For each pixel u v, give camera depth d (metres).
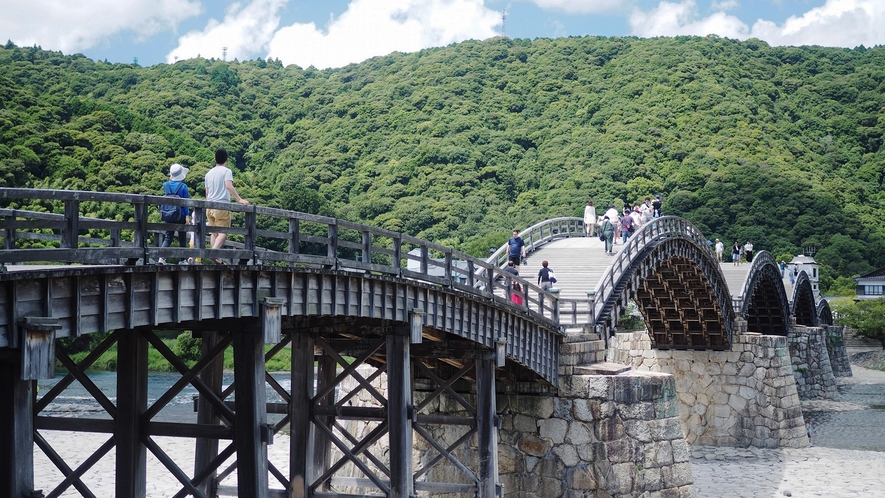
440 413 31.95
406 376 22.25
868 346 114.25
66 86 153.75
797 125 168.88
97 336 74.69
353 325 23.66
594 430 29.73
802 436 52.59
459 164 131.38
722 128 153.38
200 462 21.64
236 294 16.59
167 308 14.95
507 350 27.38
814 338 79.44
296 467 23.42
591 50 185.12
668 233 44.22
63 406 54.62
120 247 13.59
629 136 144.88
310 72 196.75
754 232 129.50
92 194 13.08
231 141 145.25
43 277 12.32
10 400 12.99
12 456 12.95
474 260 25.81
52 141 87.31
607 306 35.75
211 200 17.16
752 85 175.12
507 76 172.62
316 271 18.88
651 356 54.56
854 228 136.88
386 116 153.25
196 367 16.69
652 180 136.12
